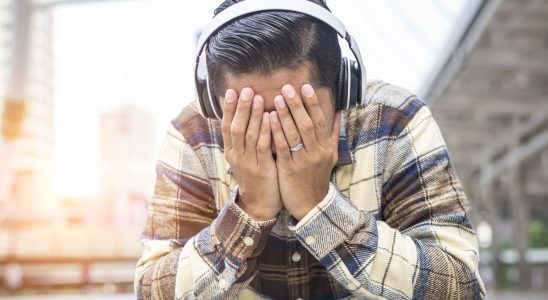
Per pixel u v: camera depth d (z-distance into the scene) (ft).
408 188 4.21
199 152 4.44
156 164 4.63
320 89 3.49
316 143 3.56
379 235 3.79
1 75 77.51
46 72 125.59
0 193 70.64
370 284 3.74
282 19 3.35
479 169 66.64
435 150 4.25
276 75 3.39
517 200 52.06
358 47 3.75
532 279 57.82
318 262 4.32
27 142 116.88
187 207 4.37
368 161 4.27
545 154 53.93
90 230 63.21
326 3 3.81
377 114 4.33
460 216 4.10
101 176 94.48
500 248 62.80
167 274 3.95
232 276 3.79
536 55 31.22
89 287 59.47
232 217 3.76
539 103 38.63
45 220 70.90
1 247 60.59
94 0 88.02
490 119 46.14
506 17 27.68
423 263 3.78
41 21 122.52
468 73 34.53
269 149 3.59
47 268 61.21
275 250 4.30
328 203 3.72
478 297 3.98
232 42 3.37
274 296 4.45
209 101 3.83
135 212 74.23
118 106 118.62
